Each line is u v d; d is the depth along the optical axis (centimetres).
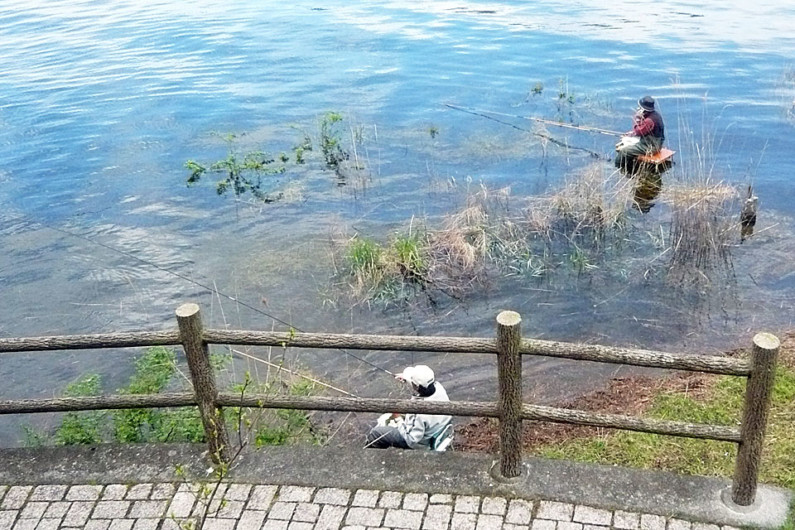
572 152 1223
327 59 1812
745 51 1700
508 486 407
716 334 753
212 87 1636
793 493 397
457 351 387
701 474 455
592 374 689
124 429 511
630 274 880
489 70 1672
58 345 407
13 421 663
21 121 1462
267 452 445
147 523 398
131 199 1136
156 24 2225
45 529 397
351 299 855
